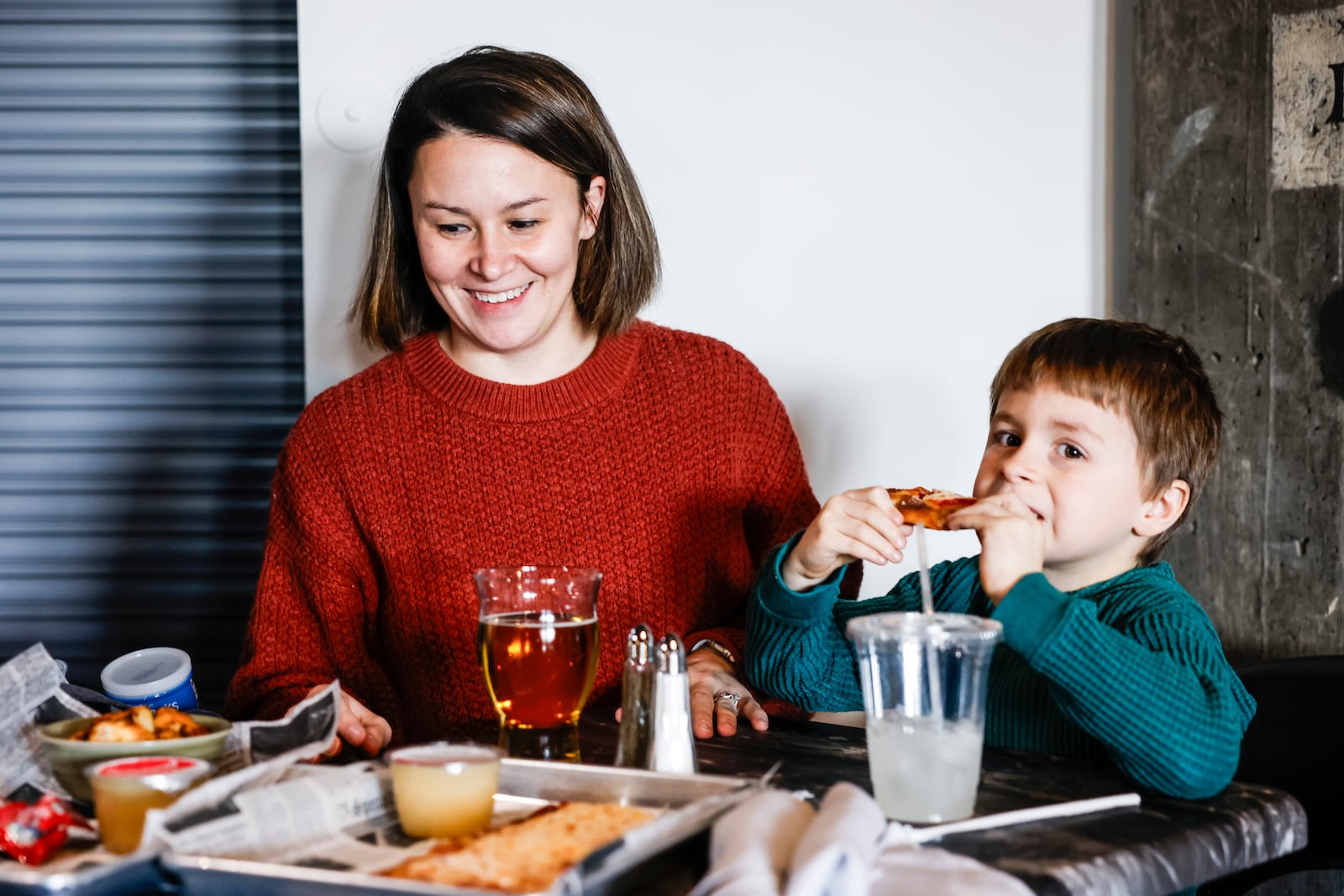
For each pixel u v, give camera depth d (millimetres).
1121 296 2230
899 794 998
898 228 2248
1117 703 1080
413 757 976
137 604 2434
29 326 2410
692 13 2201
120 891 842
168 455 2426
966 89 2238
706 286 2242
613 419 1652
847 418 2268
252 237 2404
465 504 1616
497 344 1561
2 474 2426
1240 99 2000
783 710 1562
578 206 1562
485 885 828
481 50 1564
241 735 1093
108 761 995
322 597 1617
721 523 1700
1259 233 1977
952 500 1249
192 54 2375
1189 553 2102
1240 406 2014
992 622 1018
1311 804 1501
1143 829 990
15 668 1108
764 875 814
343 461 1620
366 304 1691
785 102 2223
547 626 1141
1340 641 1871
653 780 1013
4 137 2383
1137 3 2166
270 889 835
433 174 1467
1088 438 1285
